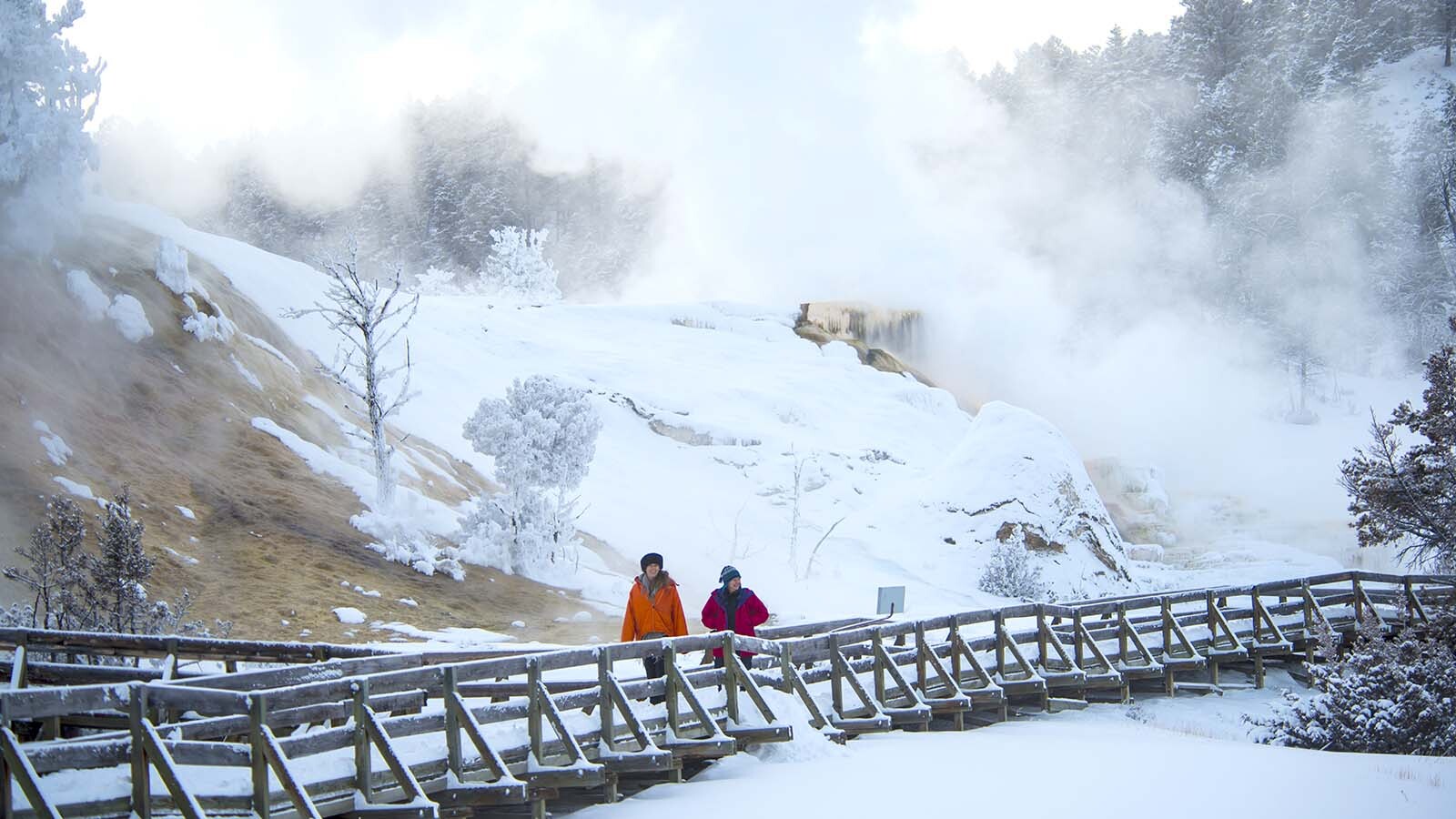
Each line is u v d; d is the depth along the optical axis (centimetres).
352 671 1211
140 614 1866
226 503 2917
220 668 1670
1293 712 1911
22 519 2348
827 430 5512
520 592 3075
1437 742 1677
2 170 3025
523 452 3275
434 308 5750
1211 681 2320
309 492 3181
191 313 3597
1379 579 2528
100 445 2816
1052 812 1104
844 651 1659
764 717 1359
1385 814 1120
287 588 2608
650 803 1184
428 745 1119
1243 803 1148
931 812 1102
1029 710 2019
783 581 3650
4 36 3047
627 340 6219
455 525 3378
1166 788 1207
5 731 834
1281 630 2472
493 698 1282
